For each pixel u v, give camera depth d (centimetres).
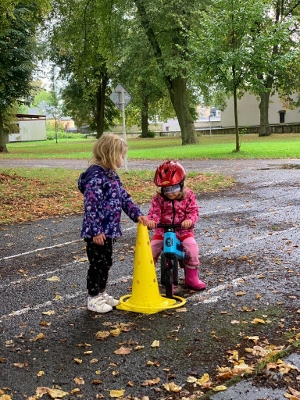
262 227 471
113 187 266
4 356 224
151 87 2445
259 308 268
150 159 1489
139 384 194
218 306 274
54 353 225
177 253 287
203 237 442
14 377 204
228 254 382
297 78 2461
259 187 750
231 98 4103
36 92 2858
